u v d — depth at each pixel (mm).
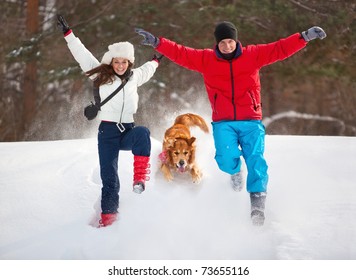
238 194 8406
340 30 24828
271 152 10961
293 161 10125
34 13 27859
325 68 24656
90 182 8719
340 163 9945
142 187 7359
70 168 9438
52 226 7434
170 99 26172
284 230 6945
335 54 25500
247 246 6707
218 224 7320
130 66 7777
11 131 30109
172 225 7289
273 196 8188
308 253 6344
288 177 9070
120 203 7938
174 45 8000
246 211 7703
